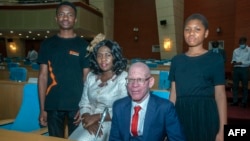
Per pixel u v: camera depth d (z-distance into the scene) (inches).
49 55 91.8
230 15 470.6
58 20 92.0
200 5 518.3
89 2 619.2
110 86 84.0
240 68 232.1
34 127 104.0
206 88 73.0
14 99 141.3
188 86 73.7
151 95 69.2
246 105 234.4
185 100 74.1
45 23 560.4
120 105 69.2
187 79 74.2
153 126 65.3
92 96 85.2
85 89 88.2
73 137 82.7
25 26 573.6
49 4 553.6
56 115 90.8
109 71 85.5
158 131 65.9
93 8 578.6
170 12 546.6
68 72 90.5
